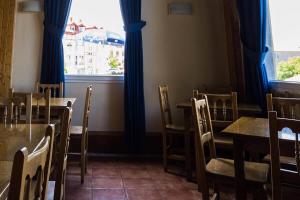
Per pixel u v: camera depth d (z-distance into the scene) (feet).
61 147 5.04
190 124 10.18
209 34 13.38
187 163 10.02
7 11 12.48
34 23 12.86
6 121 7.47
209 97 9.48
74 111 13.12
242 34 11.22
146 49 13.29
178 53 13.39
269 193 5.75
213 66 13.41
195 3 13.37
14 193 2.39
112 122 13.29
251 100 11.10
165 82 13.39
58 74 12.60
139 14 12.83
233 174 6.18
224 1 12.07
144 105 13.14
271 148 4.64
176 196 8.61
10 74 12.48
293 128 4.44
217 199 7.39
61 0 12.51
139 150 12.92
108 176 10.23
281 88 10.44
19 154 2.42
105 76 13.19
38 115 9.14
